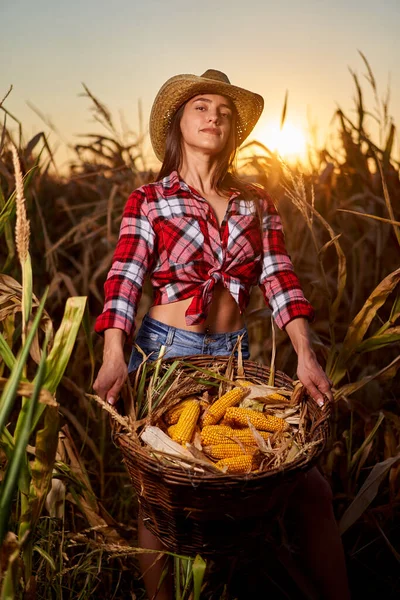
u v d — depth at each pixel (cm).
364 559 278
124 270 226
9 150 393
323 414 202
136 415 206
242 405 221
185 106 248
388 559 278
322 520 222
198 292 228
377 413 305
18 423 162
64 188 510
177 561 212
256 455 193
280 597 256
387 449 278
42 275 405
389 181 385
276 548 235
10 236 234
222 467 189
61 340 165
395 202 387
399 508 283
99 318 218
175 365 213
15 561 149
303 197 255
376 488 232
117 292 222
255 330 380
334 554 223
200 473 173
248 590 256
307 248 405
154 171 462
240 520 180
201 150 244
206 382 223
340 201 412
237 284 233
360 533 275
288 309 235
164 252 232
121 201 445
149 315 239
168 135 253
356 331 249
